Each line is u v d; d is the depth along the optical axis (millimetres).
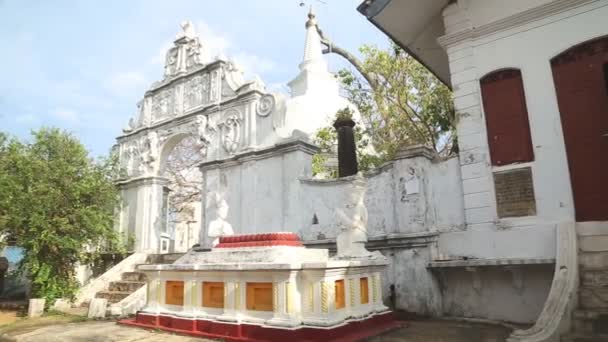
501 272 7938
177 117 15094
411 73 14562
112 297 11852
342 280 6426
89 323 8945
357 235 7395
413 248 8617
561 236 7027
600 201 7309
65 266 12422
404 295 8523
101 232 13031
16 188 11375
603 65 7637
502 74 8617
